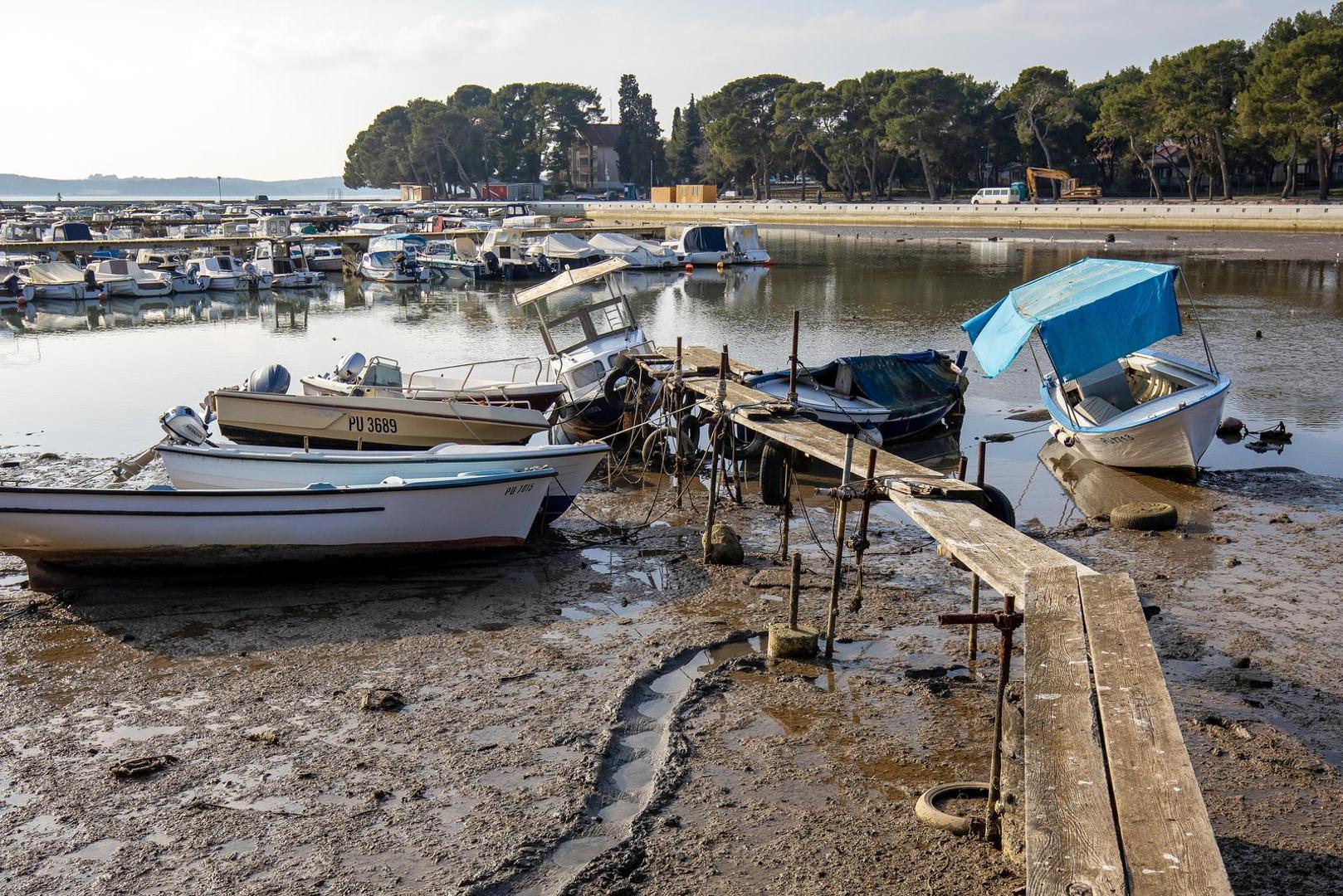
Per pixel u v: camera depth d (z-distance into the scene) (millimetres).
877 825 7059
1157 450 15984
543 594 11555
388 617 10898
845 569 12219
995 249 59812
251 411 16578
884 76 96438
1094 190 83625
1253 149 75938
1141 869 4488
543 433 19359
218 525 11375
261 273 47344
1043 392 18844
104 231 69562
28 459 17391
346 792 7547
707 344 29078
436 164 143500
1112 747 5297
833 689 9102
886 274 48875
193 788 7617
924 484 10023
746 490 16078
